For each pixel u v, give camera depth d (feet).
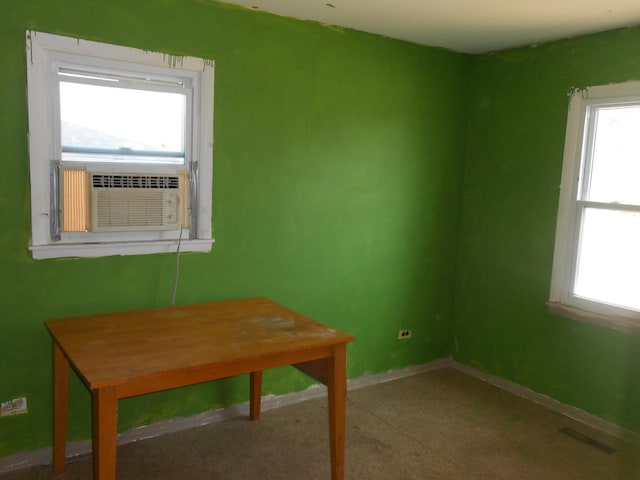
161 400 9.93
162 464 8.99
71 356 6.86
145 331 7.98
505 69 12.35
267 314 9.10
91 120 8.79
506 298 12.60
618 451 9.91
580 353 11.14
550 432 10.59
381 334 12.73
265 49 10.13
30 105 8.10
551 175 11.53
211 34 9.52
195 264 9.96
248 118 10.12
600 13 9.42
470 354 13.55
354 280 12.09
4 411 8.50
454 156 13.28
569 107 11.10
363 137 11.68
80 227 8.77
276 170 10.62
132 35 8.80
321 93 10.95
